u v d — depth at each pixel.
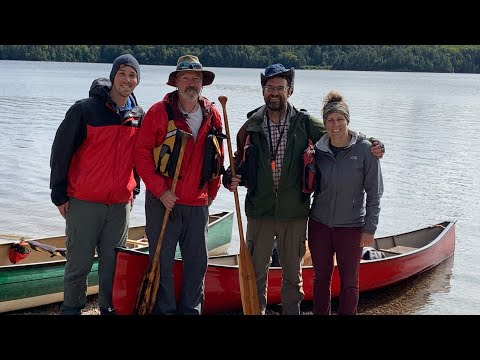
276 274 5.50
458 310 5.68
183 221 4.27
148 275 4.20
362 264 5.81
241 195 10.78
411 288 6.35
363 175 4.27
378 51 84.25
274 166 4.36
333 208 4.29
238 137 4.54
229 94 35.16
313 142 4.39
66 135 4.14
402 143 17.20
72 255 4.29
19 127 18.45
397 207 10.21
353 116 24.67
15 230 8.33
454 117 25.45
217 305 5.28
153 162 4.16
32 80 42.81
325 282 4.41
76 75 51.59
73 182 4.22
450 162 14.27
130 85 4.20
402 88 48.91
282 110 4.37
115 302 4.38
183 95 4.15
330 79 63.25
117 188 4.25
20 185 11.09
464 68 86.50
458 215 9.75
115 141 4.21
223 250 7.39
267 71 4.30
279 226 4.43
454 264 7.21
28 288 5.18
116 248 4.36
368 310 5.65
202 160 4.23
